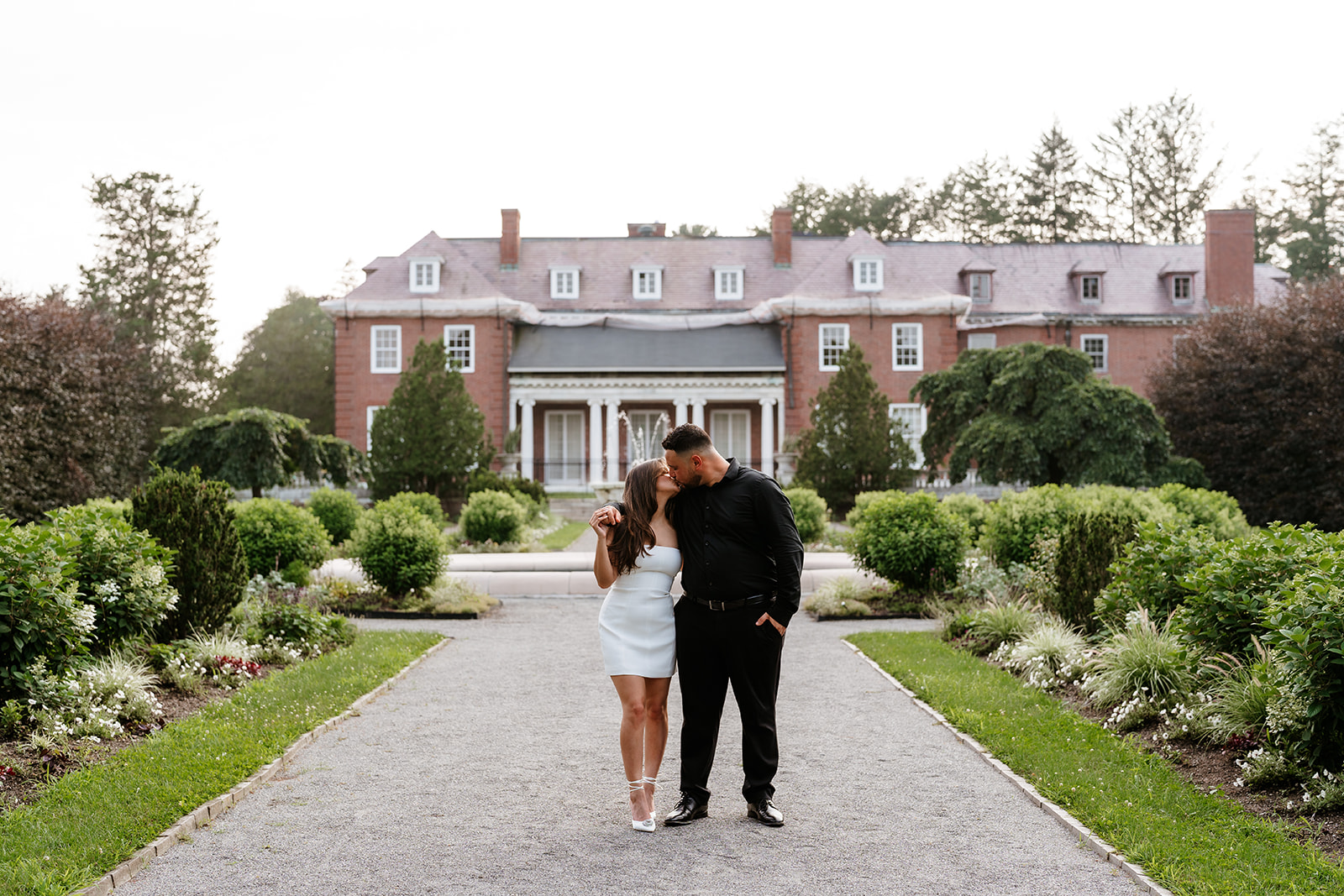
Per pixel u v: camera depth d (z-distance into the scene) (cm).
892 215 6731
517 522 2091
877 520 1332
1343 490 2669
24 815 484
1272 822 485
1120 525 939
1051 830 496
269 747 625
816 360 3984
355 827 500
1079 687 781
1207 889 406
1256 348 2912
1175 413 3148
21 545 649
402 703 787
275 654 931
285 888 424
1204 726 610
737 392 3947
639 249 4434
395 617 1270
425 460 2773
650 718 513
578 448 4144
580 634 1152
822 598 1338
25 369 2348
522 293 4266
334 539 1961
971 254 4559
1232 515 1465
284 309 6150
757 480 511
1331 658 499
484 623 1241
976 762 621
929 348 3994
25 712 626
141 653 804
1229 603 641
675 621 517
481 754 639
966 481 3453
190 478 913
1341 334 2716
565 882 431
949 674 858
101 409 2791
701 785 516
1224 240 4322
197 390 4878
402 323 3972
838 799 548
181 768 565
